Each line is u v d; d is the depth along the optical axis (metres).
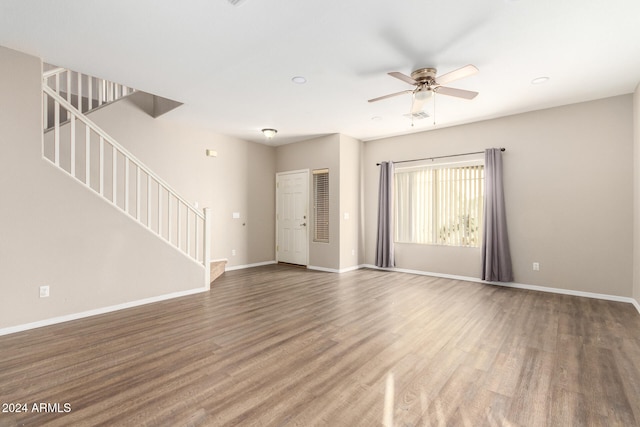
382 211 6.00
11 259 2.82
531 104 4.26
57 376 2.09
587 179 4.15
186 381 2.04
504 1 2.18
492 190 4.75
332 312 3.47
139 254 3.72
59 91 4.47
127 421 1.64
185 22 2.42
